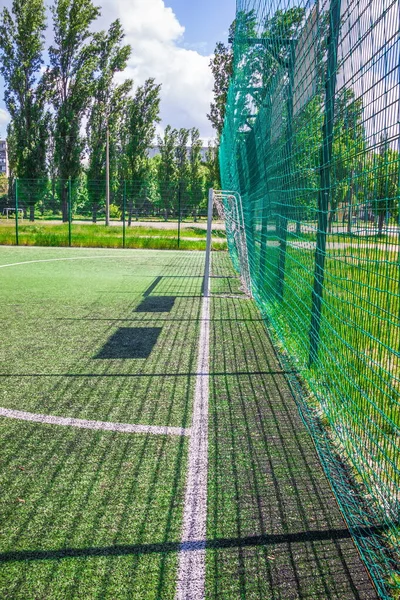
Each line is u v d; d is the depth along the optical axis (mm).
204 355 4555
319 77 3275
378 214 2100
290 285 4848
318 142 3492
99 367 4133
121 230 19891
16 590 1620
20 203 20266
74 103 35469
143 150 36375
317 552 1843
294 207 4477
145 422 3033
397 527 1959
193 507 2129
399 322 1981
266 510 2117
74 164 35750
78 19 34375
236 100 9320
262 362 4363
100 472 2414
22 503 2133
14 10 33594
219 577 1702
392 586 1659
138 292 8266
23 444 2701
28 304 6941
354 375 2701
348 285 2863
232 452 2660
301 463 2545
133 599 1592
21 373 3936
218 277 10445
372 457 2215
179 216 18625
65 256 14461
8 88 34906
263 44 5902
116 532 1941
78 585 1648
